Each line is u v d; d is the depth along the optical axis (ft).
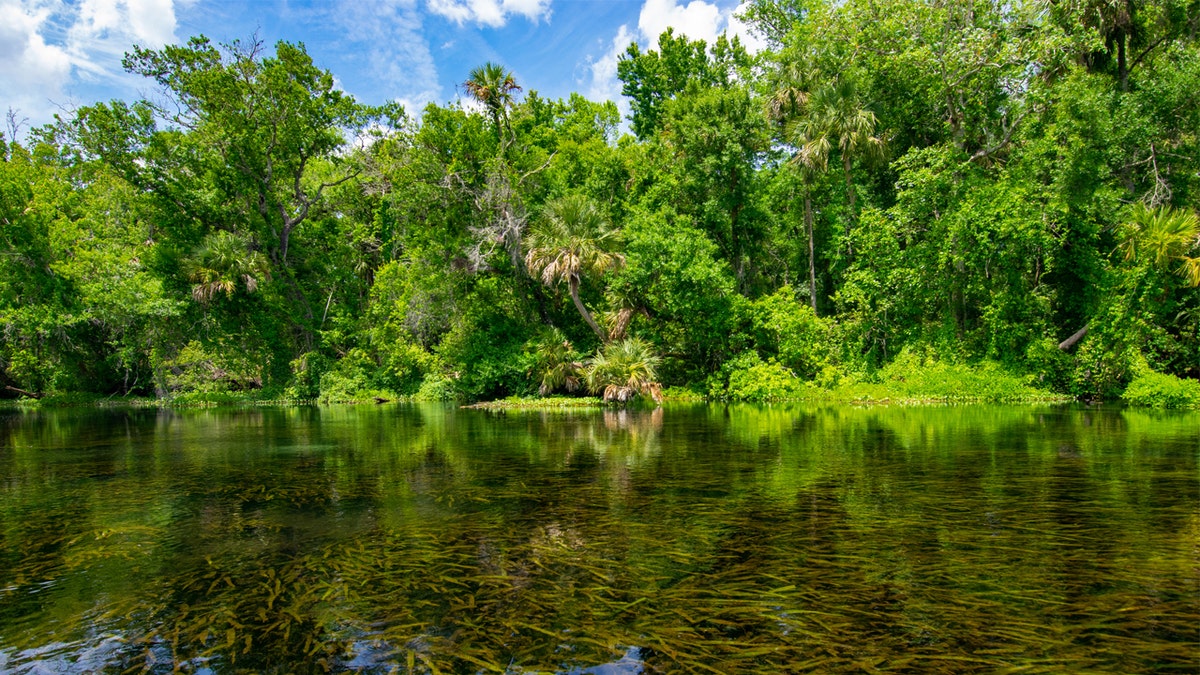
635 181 98.17
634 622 11.40
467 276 89.10
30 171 95.96
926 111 82.84
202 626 11.69
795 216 97.50
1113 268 66.18
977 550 14.98
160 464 31.42
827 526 17.33
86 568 15.07
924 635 10.62
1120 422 43.29
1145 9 71.72
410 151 91.09
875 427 42.60
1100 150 67.31
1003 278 74.33
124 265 93.45
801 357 79.66
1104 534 16.08
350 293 115.03
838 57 82.84
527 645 10.62
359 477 26.53
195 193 95.55
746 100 87.51
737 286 93.25
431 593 13.02
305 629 11.47
